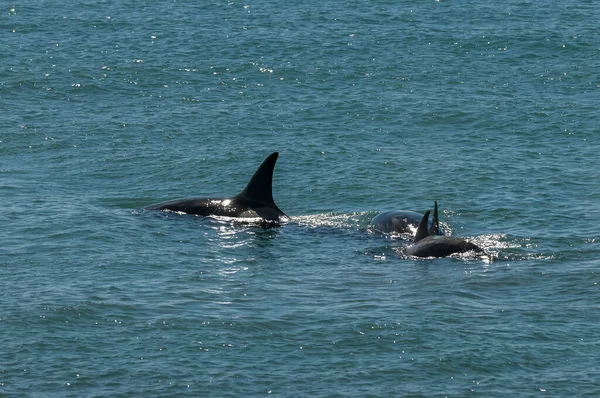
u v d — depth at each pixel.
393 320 63.84
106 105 138.25
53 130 125.19
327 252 82.00
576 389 54.75
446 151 116.56
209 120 130.38
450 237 81.69
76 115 132.75
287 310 65.88
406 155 114.69
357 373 56.50
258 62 161.00
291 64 159.88
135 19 192.88
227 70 156.88
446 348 59.66
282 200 99.31
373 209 96.19
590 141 121.19
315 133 124.56
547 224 89.19
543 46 172.00
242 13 199.25
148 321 63.25
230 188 104.50
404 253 81.69
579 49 169.88
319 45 171.88
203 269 75.50
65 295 67.44
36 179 105.25
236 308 66.06
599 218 90.56
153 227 87.88
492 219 91.25
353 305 67.00
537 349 59.66
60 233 83.56
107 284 70.44
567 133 124.81
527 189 100.75
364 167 109.56
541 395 54.09
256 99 141.75
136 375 55.78
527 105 137.62
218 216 92.44
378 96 142.62
